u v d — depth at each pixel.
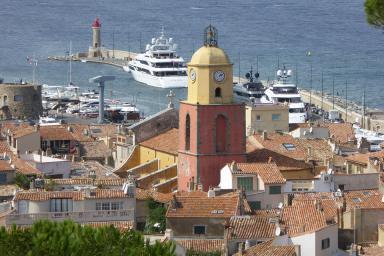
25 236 117.62
